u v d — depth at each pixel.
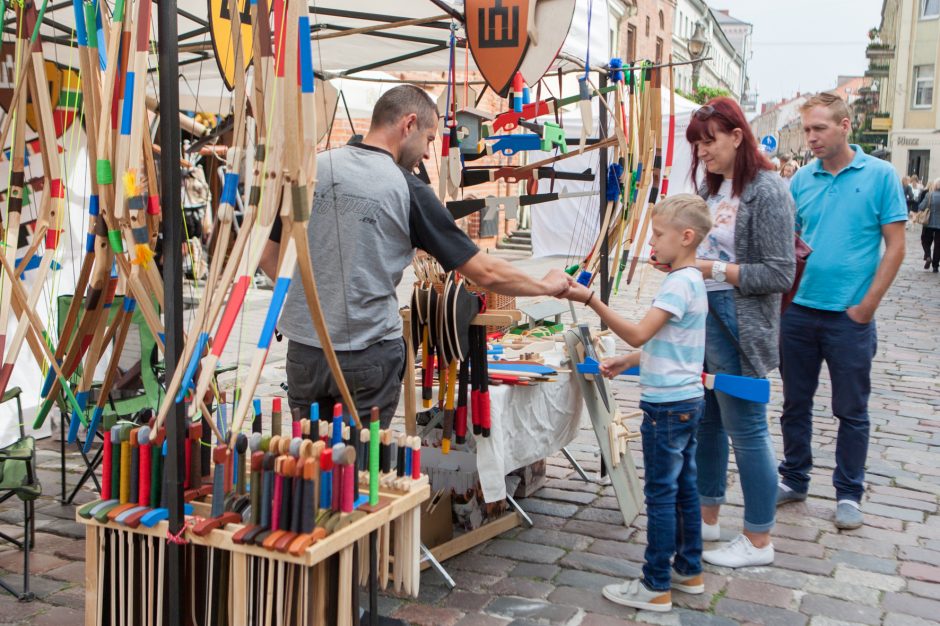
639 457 4.65
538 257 13.27
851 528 3.62
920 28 38.34
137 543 2.13
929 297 11.45
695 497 2.99
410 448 2.28
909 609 2.92
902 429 5.22
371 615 2.30
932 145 38.47
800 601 2.97
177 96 1.92
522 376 3.24
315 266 2.58
